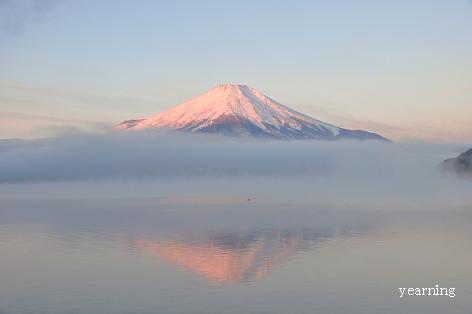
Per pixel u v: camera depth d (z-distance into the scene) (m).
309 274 45.44
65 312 36.06
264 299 38.62
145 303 37.66
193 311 36.09
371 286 41.69
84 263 50.19
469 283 42.12
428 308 36.34
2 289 41.44
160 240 63.66
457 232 66.88
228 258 52.38
